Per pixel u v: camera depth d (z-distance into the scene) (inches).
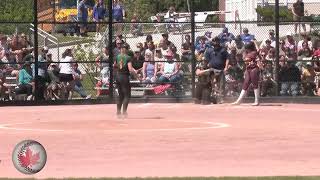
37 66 2871.6
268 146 1620.3
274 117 2353.6
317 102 2878.9
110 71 2928.2
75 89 2962.6
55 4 3164.4
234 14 3836.1
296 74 2918.3
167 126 2054.6
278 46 2901.1
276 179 1149.7
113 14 3080.7
